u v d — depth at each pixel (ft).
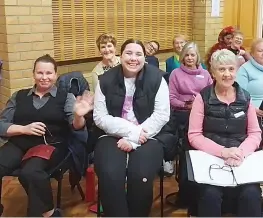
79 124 7.95
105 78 8.00
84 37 13.03
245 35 18.45
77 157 8.30
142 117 7.93
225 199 7.30
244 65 10.85
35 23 11.37
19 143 8.18
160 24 15.62
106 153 7.42
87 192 9.39
